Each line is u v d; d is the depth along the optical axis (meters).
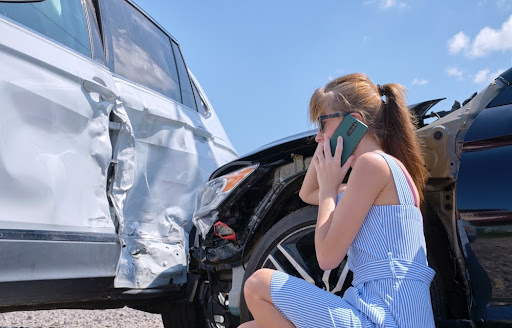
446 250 2.12
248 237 2.54
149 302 3.17
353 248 1.63
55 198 2.37
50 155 2.37
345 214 1.58
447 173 2.05
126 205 2.99
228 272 2.74
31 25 2.49
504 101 2.01
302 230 2.35
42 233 2.24
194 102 4.13
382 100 1.82
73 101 2.53
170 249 3.19
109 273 2.63
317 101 1.84
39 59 2.37
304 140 2.47
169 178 3.35
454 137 2.05
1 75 2.16
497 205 1.86
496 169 1.90
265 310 1.59
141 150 3.15
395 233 1.57
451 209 2.11
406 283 1.53
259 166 2.62
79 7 2.97
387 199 1.60
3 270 2.07
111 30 3.26
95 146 2.67
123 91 3.03
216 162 3.94
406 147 1.78
